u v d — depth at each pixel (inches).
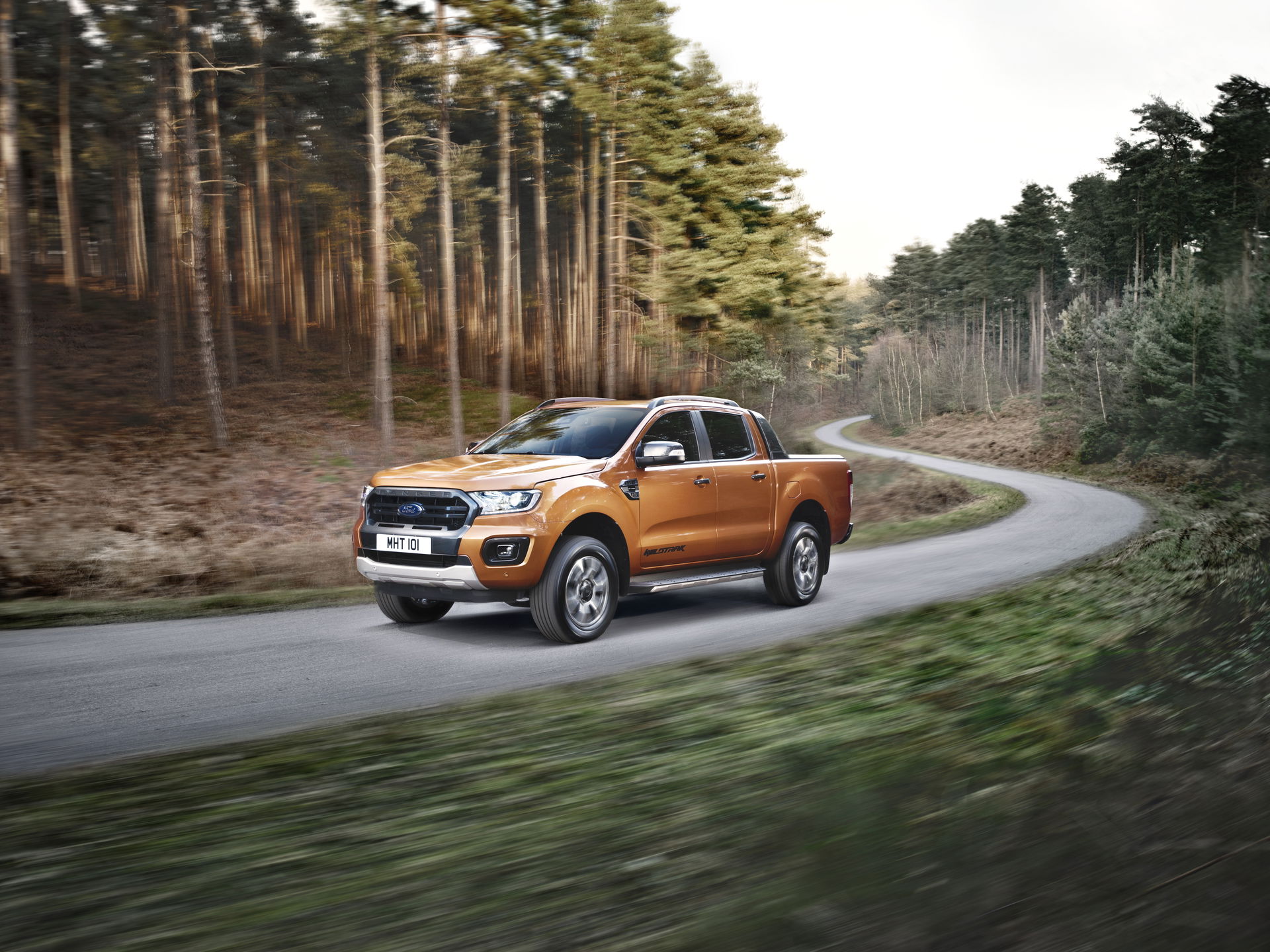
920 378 4072.3
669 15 1459.2
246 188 2244.1
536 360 2325.3
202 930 98.0
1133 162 2586.1
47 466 1031.0
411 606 332.8
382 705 215.2
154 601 392.5
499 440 346.3
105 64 1537.9
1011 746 155.6
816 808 127.6
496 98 1317.7
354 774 158.7
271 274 1841.8
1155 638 247.6
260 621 340.2
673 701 210.5
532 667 260.5
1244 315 1633.9
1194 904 92.3
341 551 655.1
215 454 1205.1
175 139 1342.3
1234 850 104.9
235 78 1541.6
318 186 1524.4
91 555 625.3
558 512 289.0
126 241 2363.4
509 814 135.7
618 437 324.5
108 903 105.7
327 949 93.0
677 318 1582.2
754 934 91.4
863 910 94.9
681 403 345.7
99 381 1565.0
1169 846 107.1
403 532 291.9
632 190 1647.4
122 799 146.0
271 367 1902.1
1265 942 85.0
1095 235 3437.5
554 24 1269.7
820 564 390.3
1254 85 2070.6
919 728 174.9
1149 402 1819.6
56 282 2342.5
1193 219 2448.3
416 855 119.4
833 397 5871.1
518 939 93.7
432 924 98.1
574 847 120.1
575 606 294.5
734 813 129.8
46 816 137.7
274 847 123.8
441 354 2337.6
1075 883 98.7
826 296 1608.0
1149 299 2091.5
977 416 3649.1
